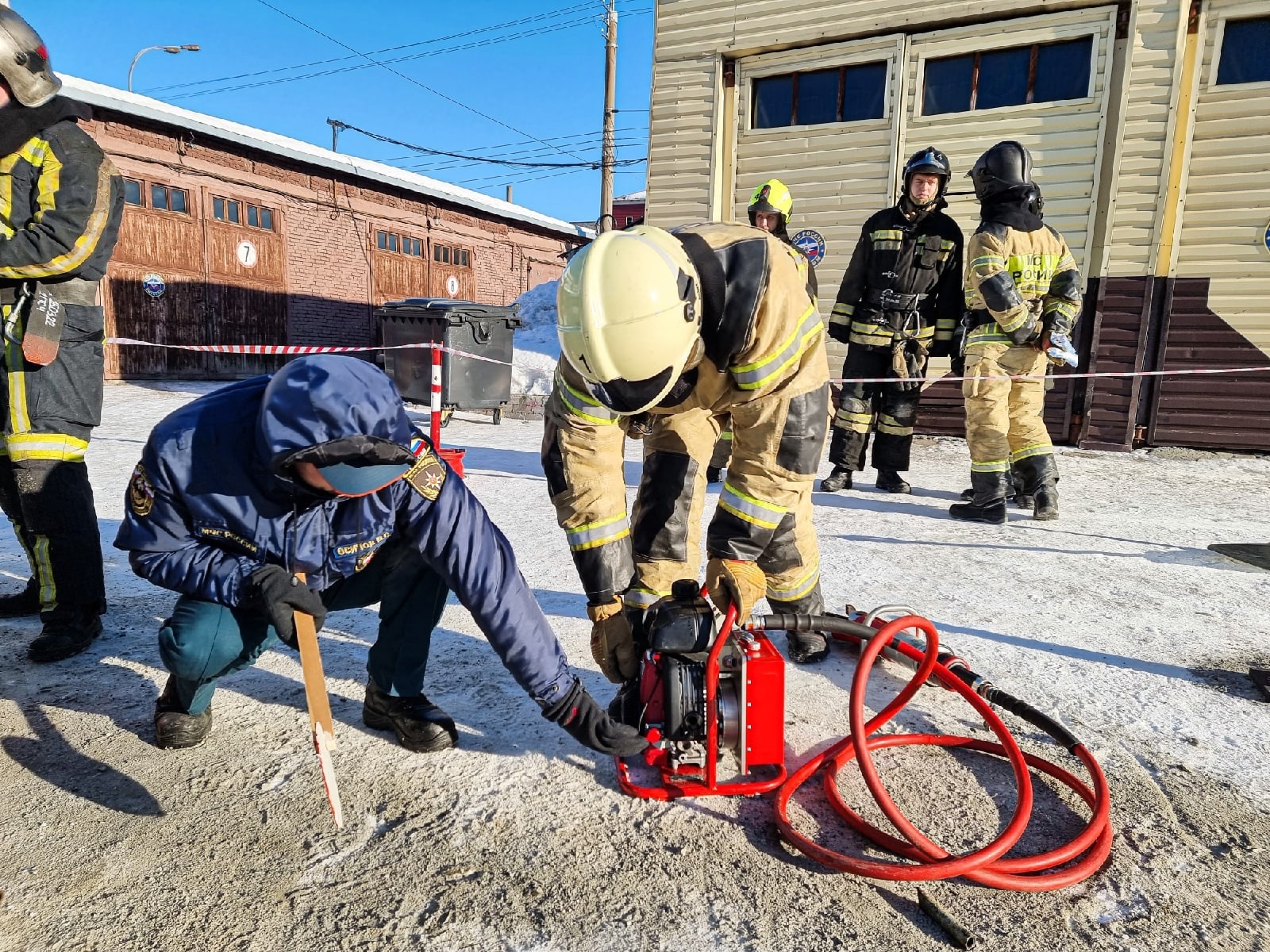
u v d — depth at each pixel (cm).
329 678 274
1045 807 206
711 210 902
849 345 583
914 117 805
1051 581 384
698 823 196
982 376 494
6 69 246
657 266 179
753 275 192
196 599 204
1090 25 725
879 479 602
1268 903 171
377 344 1698
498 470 660
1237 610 347
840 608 338
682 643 203
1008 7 747
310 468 168
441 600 222
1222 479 638
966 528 489
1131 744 235
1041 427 509
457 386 945
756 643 211
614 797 207
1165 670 286
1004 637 314
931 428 829
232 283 1416
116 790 207
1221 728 245
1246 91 682
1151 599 360
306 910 166
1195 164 705
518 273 2081
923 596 360
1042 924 164
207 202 1366
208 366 1392
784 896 172
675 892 173
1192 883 177
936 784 215
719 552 210
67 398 276
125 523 199
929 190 529
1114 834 194
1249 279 698
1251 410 711
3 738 231
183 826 193
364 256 1652
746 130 888
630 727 198
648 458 257
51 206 260
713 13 873
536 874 178
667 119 912
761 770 217
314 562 198
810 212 868
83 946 156
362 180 1622
